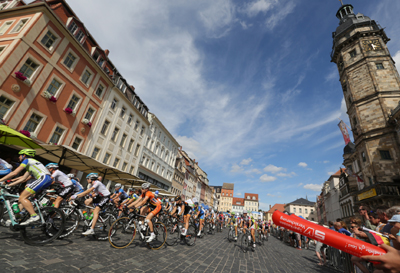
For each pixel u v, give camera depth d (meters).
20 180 4.18
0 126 8.20
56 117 15.11
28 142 9.69
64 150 10.57
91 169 13.87
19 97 12.66
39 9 13.97
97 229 5.66
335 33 27.48
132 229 5.61
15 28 13.76
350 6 28.16
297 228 2.73
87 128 18.03
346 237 2.59
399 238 2.49
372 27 24.06
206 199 68.69
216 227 16.84
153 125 30.78
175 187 40.75
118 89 21.52
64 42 15.59
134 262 4.15
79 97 17.16
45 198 4.85
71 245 4.58
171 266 4.36
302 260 8.59
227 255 6.85
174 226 7.31
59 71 15.27
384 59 21.69
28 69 13.44
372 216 4.70
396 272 2.36
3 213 4.07
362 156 20.72
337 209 36.03
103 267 3.57
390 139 18.44
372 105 20.48
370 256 2.49
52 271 3.05
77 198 5.20
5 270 2.79
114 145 21.66
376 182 18.19
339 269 7.04
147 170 28.83
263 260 7.11
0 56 12.11
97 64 18.44
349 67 23.83
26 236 4.11
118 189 7.80
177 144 40.16
